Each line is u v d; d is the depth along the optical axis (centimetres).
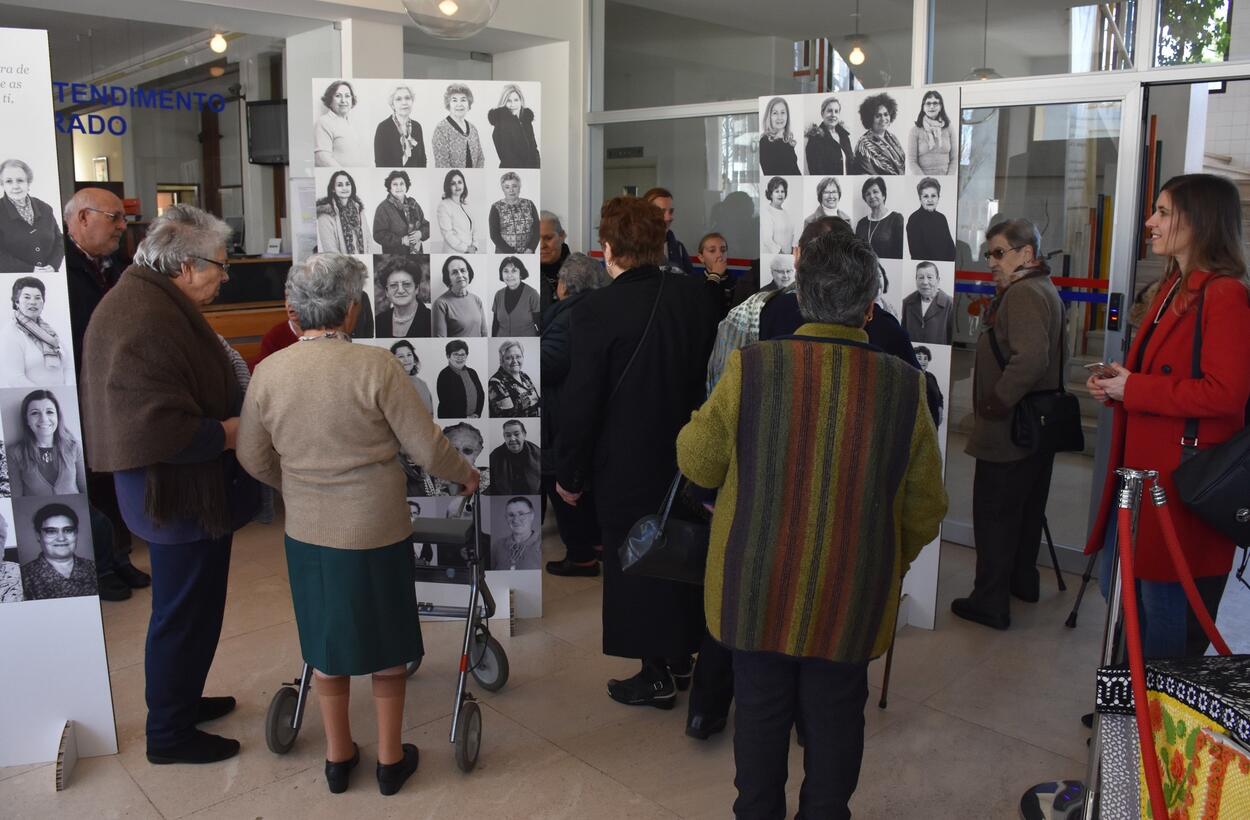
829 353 192
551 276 517
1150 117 461
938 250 349
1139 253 459
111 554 407
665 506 240
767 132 377
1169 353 251
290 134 605
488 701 326
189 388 258
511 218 359
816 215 371
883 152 354
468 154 354
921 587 386
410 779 279
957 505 503
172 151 586
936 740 302
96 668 284
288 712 290
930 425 198
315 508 246
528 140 354
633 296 288
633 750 295
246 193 617
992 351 377
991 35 464
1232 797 153
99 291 404
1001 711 321
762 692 207
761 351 196
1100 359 458
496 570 388
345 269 249
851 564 192
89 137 554
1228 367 235
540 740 301
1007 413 372
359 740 299
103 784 275
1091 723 311
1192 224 246
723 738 303
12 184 257
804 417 191
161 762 283
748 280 499
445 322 363
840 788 206
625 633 303
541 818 261
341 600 248
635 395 287
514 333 368
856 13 514
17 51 253
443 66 677
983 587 392
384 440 248
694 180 613
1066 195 452
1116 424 264
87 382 252
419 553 383
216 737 290
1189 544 247
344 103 347
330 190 351
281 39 597
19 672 279
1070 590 434
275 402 243
